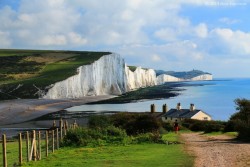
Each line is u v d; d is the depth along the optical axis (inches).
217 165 838.5
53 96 7529.5
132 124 2199.8
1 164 1090.1
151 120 2218.3
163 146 1314.0
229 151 1103.6
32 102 6210.6
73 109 5895.7
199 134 2251.5
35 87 7480.3
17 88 7372.1
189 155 1021.8
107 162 914.7
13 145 1768.0
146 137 1494.8
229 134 1955.0
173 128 2861.7
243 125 1621.6
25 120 4389.8
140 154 1071.6
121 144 1406.3
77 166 877.8
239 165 830.5
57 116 4874.5
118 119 2267.5
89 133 1504.7
